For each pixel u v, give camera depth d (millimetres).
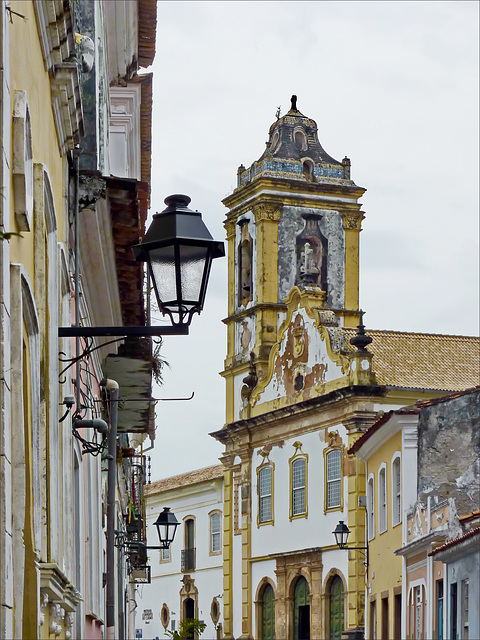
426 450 47844
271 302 82625
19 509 9820
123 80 30281
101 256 21828
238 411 83812
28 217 10461
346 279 85188
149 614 102875
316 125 87625
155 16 27938
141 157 34531
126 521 48938
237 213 86750
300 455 74750
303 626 74375
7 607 8891
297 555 74000
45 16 12492
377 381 69500
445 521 43875
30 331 11062
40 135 12508
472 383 71500
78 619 17891
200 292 12312
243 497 80625
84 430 21375
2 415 8789
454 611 38406
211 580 94188
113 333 12711
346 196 85625
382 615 56312
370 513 60000
